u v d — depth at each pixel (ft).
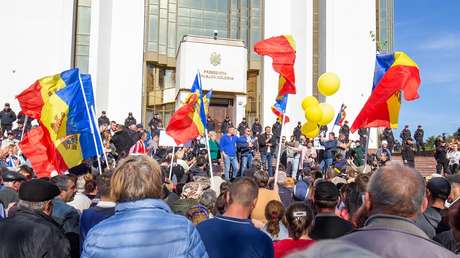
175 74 108.68
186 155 55.42
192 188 20.20
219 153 59.26
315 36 113.29
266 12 110.52
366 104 26.73
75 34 101.40
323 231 12.00
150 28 106.83
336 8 110.11
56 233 11.63
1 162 38.81
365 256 3.95
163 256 8.30
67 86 27.37
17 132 65.21
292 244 11.55
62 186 16.28
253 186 11.66
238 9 112.47
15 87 92.99
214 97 96.58
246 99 100.78
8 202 19.72
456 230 9.61
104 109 100.07
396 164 7.38
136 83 102.17
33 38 95.20
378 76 28.35
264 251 11.01
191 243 8.59
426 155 83.46
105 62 101.55
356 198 15.17
